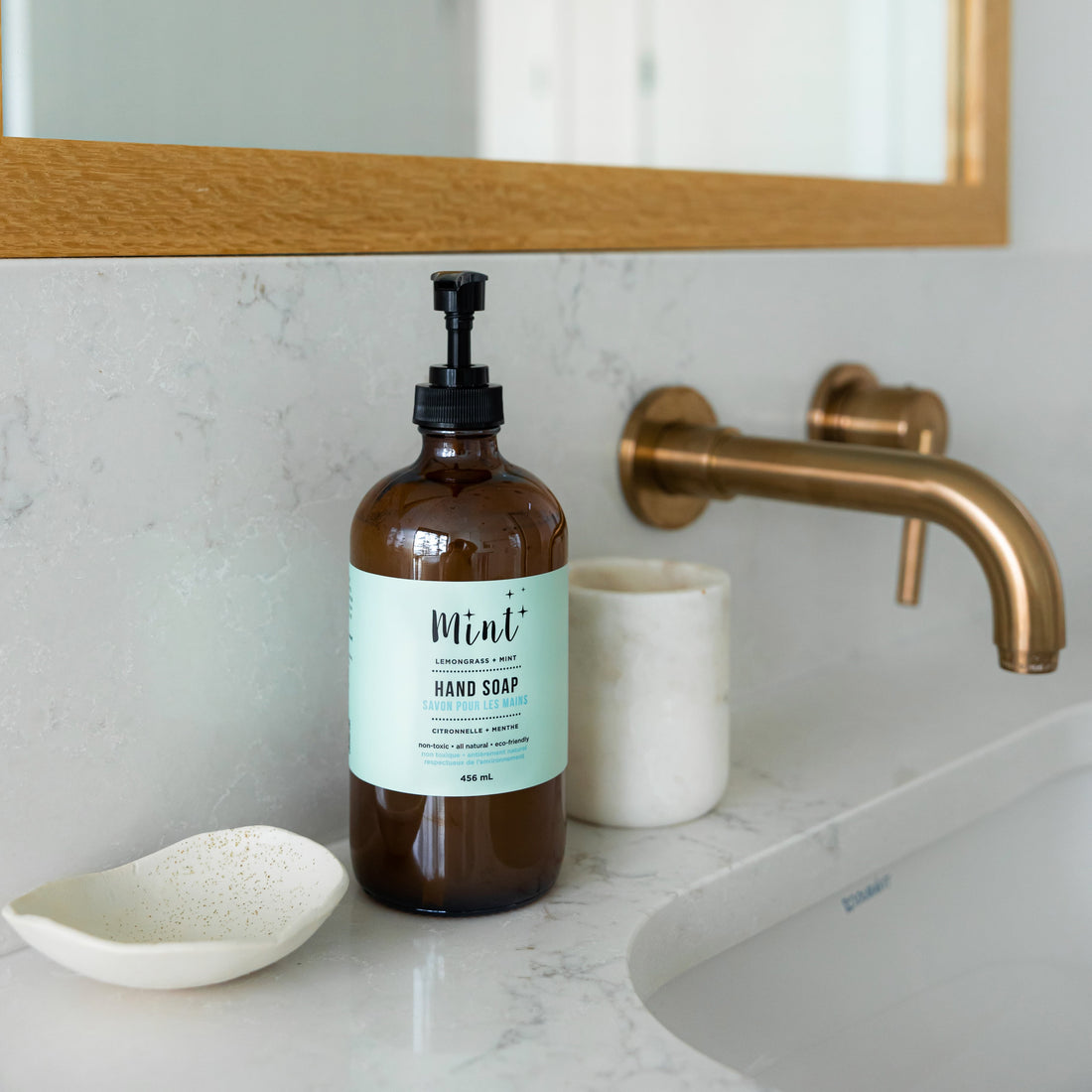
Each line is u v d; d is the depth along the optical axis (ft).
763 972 1.84
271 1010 1.35
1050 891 2.48
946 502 1.70
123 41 1.56
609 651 1.77
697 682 1.80
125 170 1.49
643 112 2.60
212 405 1.58
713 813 1.89
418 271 1.78
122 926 1.43
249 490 1.63
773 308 2.35
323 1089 1.21
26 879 1.48
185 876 1.50
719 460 2.02
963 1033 2.18
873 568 2.70
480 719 1.48
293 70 1.89
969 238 2.79
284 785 1.74
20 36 1.42
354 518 1.54
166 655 1.58
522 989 1.39
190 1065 1.25
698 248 2.22
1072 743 2.39
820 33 2.57
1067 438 3.10
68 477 1.46
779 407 2.39
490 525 1.46
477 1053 1.27
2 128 1.40
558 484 2.03
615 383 2.09
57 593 1.47
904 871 2.12
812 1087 1.90
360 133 2.05
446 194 1.83
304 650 1.73
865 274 2.52
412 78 2.18
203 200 1.56
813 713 2.36
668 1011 1.67
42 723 1.47
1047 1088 2.26
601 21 2.56
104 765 1.54
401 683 1.47
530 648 1.50
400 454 1.80
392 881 1.53
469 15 2.33
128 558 1.52
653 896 1.61
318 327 1.67
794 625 2.53
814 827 1.84
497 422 1.49
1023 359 2.94
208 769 1.65
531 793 1.53
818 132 2.59
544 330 1.96
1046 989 2.38
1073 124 3.04
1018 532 1.63
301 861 1.49
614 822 1.82
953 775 2.09
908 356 2.65
